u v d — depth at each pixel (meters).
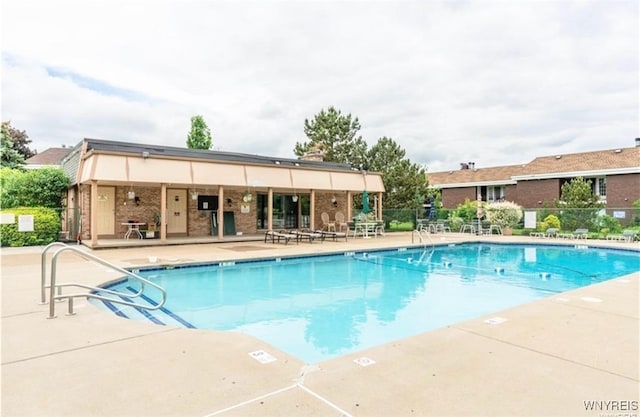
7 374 3.76
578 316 5.86
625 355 4.28
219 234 18.17
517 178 31.00
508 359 4.16
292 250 15.25
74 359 4.14
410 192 28.20
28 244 15.86
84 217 17.25
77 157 18.30
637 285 8.27
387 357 4.22
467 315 7.77
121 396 3.31
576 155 30.61
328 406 3.14
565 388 3.48
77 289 7.77
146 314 7.66
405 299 9.10
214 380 3.62
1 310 6.11
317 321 7.36
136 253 13.96
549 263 14.77
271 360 4.12
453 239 20.73
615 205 26.42
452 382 3.60
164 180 16.53
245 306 8.39
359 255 15.94
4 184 17.89
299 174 20.91
